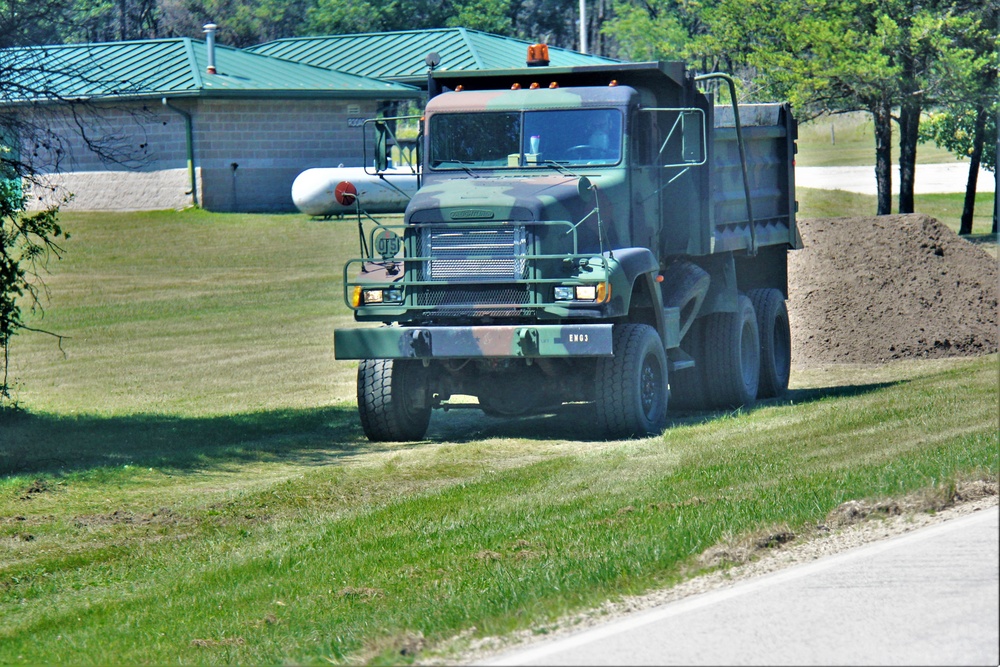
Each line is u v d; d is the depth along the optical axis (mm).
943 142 130250
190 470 41750
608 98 44344
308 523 33031
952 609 19953
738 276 57281
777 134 57031
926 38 99688
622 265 42031
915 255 71062
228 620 25312
